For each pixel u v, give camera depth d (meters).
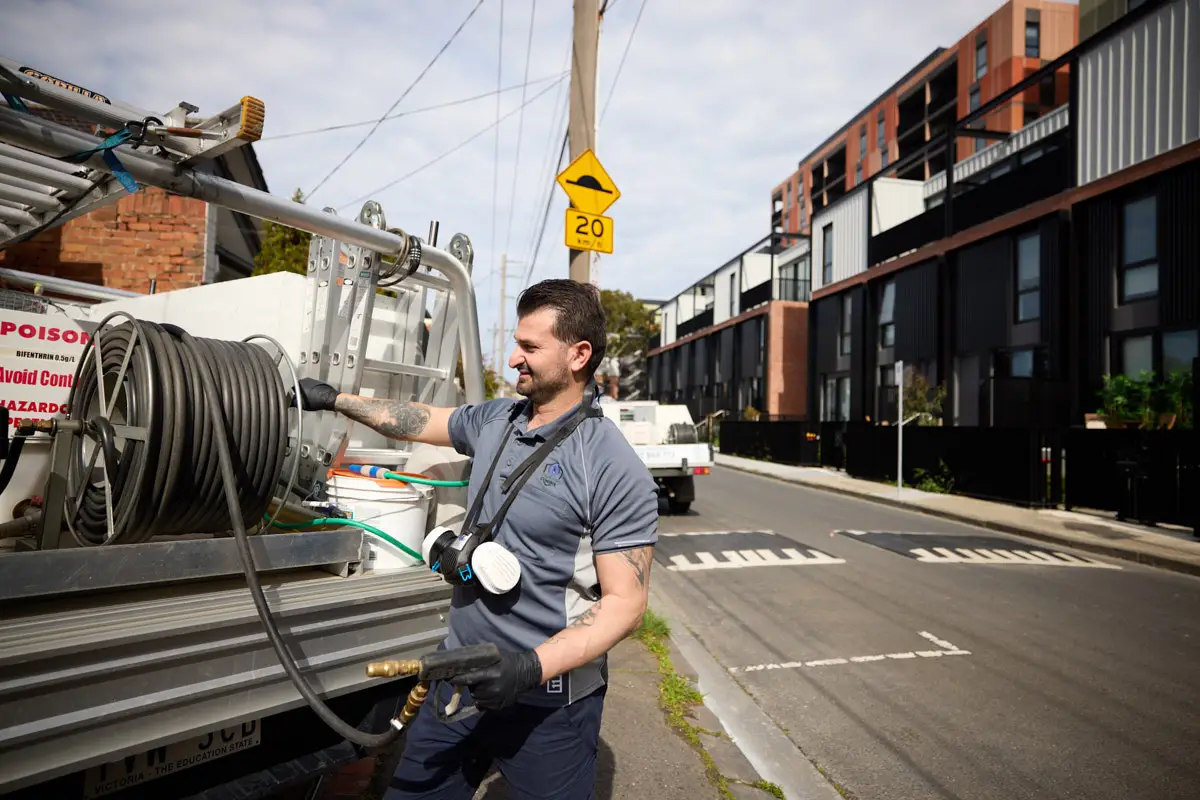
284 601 1.86
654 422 14.13
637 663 4.87
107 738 1.53
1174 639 5.91
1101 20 22.39
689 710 4.18
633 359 60.09
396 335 3.04
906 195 25.14
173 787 1.99
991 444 14.24
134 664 1.55
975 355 19.50
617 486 1.74
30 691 1.41
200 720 1.68
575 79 7.75
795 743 3.97
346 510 2.29
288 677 1.84
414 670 1.36
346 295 2.45
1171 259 13.66
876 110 44.28
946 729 4.18
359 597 2.00
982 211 18.97
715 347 41.09
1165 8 13.85
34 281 4.06
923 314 21.39
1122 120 14.76
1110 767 3.76
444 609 2.24
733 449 29.36
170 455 1.74
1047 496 13.45
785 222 57.72
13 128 1.61
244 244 11.87
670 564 8.42
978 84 36.56
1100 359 15.18
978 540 10.39
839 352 26.94
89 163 1.76
